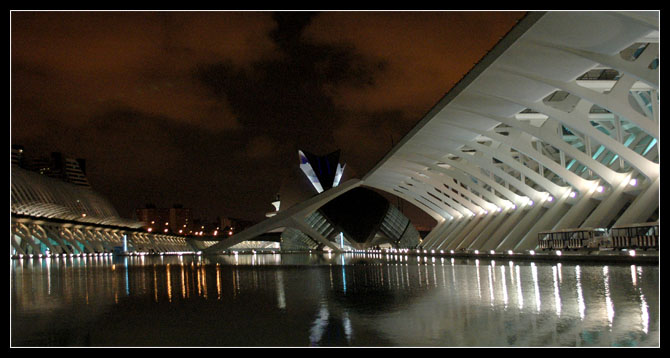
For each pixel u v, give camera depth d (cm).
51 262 4816
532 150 3528
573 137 4012
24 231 7438
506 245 3928
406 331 810
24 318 1013
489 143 4319
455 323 867
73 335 834
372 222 8556
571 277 1620
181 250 16638
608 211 2942
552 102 3369
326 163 9106
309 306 1112
